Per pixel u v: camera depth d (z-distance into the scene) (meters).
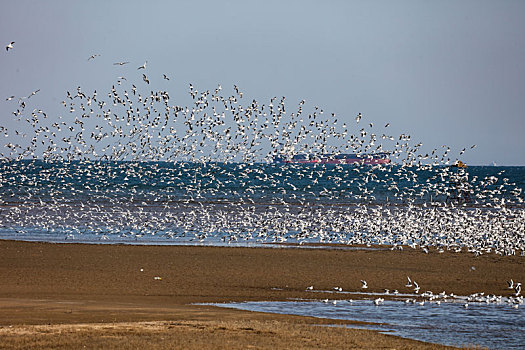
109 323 33.00
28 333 29.53
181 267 55.66
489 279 53.44
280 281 50.75
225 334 30.92
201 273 53.25
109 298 42.88
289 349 28.17
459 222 78.12
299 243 71.81
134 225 83.38
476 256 64.94
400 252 66.56
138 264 56.72
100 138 71.69
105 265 56.03
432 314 40.22
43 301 40.22
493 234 72.19
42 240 72.12
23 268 53.97
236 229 80.38
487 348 31.55
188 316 36.38
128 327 31.72
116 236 76.31
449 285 50.69
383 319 38.53
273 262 58.81
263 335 31.11
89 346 27.34
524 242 69.88
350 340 30.92
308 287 48.62
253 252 64.19
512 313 40.72
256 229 82.62
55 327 31.06
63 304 39.09
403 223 79.31
